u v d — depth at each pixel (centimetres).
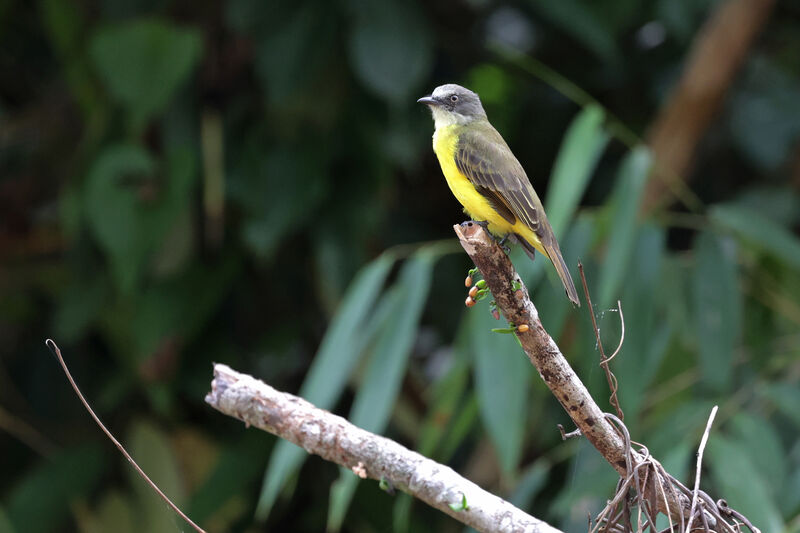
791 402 1011
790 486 945
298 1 1147
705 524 566
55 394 1296
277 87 1144
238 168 1191
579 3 1157
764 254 1098
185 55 1125
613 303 980
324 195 1170
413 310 960
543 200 1343
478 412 1036
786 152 1260
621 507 582
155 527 1177
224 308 1271
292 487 1076
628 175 946
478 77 1367
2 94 1370
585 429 573
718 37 1179
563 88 1057
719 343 1002
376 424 928
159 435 1198
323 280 1182
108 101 1201
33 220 1300
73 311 1187
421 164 1314
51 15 1213
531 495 1023
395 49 1107
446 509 579
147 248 1122
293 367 1291
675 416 976
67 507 1194
